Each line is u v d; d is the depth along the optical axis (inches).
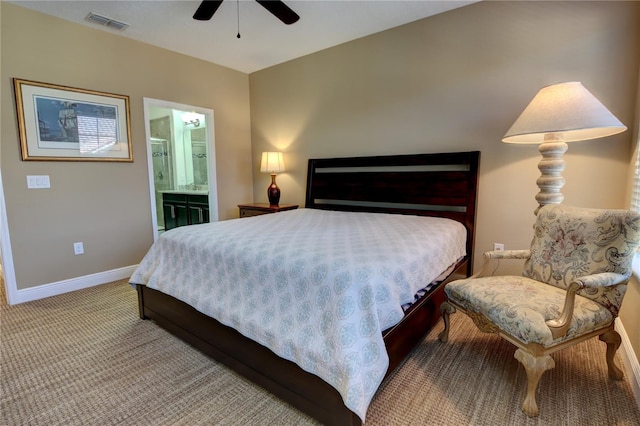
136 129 137.2
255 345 64.2
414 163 125.8
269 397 63.0
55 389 65.7
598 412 57.7
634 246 60.9
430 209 123.8
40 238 114.3
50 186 115.6
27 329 91.3
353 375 48.5
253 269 66.4
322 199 155.6
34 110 110.3
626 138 89.3
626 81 88.4
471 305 70.2
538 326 56.4
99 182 127.8
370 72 136.3
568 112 75.4
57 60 114.4
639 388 59.2
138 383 67.5
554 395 62.1
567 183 98.5
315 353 53.1
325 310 54.9
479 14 109.6
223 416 58.1
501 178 110.3
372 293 53.6
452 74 116.6
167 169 242.2
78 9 109.3
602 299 63.8
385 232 88.1
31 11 108.1
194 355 77.8
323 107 153.6
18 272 110.0
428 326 80.0
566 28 96.0
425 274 73.2
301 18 119.1
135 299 113.6
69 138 118.5
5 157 105.8
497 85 108.4
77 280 123.8
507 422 55.6
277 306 61.7
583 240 68.2
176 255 85.7
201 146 230.7
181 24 121.6
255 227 95.9
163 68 144.9
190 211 201.8
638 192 76.9
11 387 66.3
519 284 72.1
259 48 147.5
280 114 171.3
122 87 132.0
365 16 118.5
